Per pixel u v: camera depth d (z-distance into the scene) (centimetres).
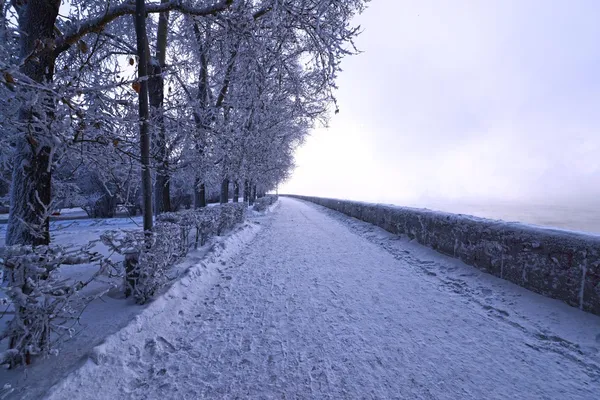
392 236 817
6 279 183
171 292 348
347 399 186
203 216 624
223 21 548
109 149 307
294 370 218
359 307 342
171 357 239
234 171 948
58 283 203
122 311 292
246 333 281
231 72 725
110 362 214
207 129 562
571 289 297
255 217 1594
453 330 281
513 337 265
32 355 206
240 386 200
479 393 191
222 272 502
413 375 211
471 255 468
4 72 171
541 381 203
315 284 432
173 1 417
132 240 310
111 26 645
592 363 222
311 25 495
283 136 1379
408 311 328
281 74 702
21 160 279
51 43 257
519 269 367
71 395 178
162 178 761
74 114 228
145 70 342
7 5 302
